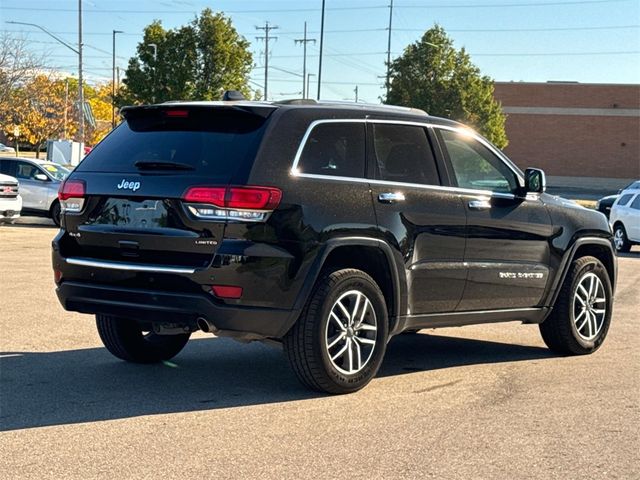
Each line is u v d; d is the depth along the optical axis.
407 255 6.51
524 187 7.45
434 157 6.89
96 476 4.57
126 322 7.01
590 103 66.38
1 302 10.16
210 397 6.23
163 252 5.87
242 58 49.94
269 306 5.80
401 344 8.62
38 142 64.25
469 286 7.01
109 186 6.12
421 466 4.82
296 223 5.85
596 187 66.62
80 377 6.77
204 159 5.94
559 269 7.75
